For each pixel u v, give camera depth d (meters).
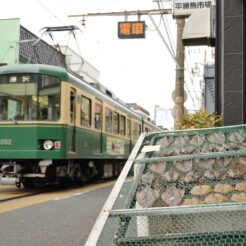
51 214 8.60
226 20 9.68
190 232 2.56
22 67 12.80
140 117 25.05
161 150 3.76
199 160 3.31
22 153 12.38
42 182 14.20
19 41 25.53
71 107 13.27
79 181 15.65
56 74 12.77
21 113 12.58
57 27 18.08
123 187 2.92
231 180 3.20
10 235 6.67
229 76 9.60
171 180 3.19
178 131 4.22
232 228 2.54
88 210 9.12
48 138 12.47
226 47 9.63
